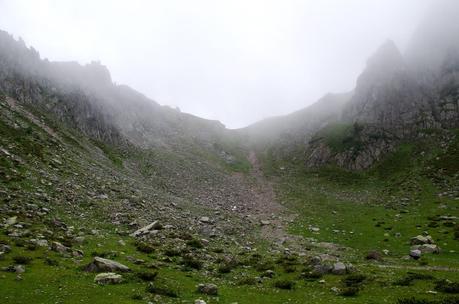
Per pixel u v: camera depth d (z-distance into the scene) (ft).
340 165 404.16
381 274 106.73
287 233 211.00
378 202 277.44
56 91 341.21
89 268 80.53
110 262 83.46
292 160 477.36
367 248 174.60
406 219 218.18
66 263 83.15
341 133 464.24
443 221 200.13
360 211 260.42
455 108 400.88
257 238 189.78
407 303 73.26
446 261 135.74
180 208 213.87
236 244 160.56
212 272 104.06
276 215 265.13
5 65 306.55
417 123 411.54
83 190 172.04
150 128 508.94
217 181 369.91
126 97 534.78
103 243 111.14
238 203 297.74
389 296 80.53
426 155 350.64
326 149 443.32
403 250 162.71
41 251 87.86
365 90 509.76
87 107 360.28
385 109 452.76
